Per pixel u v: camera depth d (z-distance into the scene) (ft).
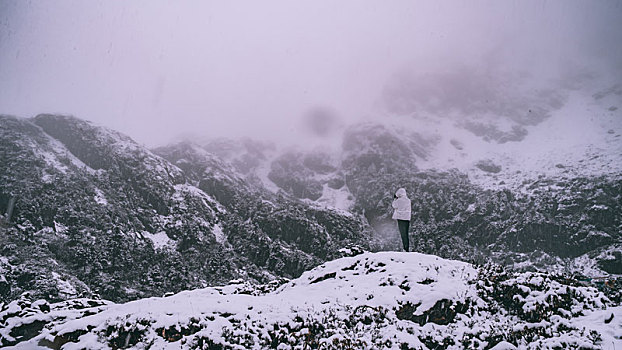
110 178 392.06
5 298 200.03
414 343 35.40
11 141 377.09
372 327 37.88
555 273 49.75
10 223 283.38
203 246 345.51
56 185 339.77
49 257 261.44
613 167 508.12
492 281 47.06
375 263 53.16
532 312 40.22
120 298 244.63
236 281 58.18
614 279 54.60
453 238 405.39
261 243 356.18
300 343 35.42
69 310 41.60
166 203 389.60
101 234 305.32
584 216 402.52
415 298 41.93
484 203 451.12
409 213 58.49
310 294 47.83
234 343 34.40
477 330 38.17
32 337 37.93
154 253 313.94
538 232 389.39
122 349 33.37
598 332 33.86
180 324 35.73
